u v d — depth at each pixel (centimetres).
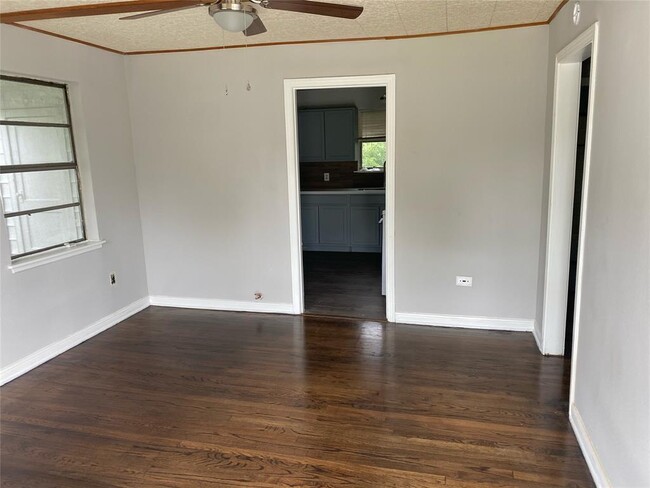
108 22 314
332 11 237
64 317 362
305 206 693
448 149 371
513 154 360
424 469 225
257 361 344
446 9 297
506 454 235
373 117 696
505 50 347
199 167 427
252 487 215
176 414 276
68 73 358
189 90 413
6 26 305
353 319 424
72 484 220
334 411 276
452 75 360
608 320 200
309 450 241
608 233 201
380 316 429
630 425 174
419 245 394
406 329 399
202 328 408
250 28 267
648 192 160
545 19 328
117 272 420
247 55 394
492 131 361
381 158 712
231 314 442
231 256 440
